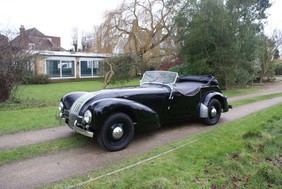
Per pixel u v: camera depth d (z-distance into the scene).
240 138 4.49
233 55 12.58
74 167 3.26
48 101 8.94
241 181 2.94
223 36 12.29
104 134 3.74
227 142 4.26
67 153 3.77
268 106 8.36
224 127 5.33
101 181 2.85
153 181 2.76
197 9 12.96
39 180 2.89
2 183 2.82
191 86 5.54
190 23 13.32
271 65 19.20
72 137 4.56
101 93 4.23
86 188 2.69
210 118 5.62
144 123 4.12
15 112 6.83
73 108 4.19
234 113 7.12
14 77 8.46
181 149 3.91
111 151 3.84
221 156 3.62
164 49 22.09
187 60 13.84
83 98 4.21
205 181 2.90
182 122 5.93
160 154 3.69
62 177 2.96
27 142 4.26
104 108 3.66
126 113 4.07
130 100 4.16
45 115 6.45
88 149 3.95
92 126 3.67
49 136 4.62
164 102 4.83
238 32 12.62
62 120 4.57
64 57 21.53
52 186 2.74
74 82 20.34
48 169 3.19
